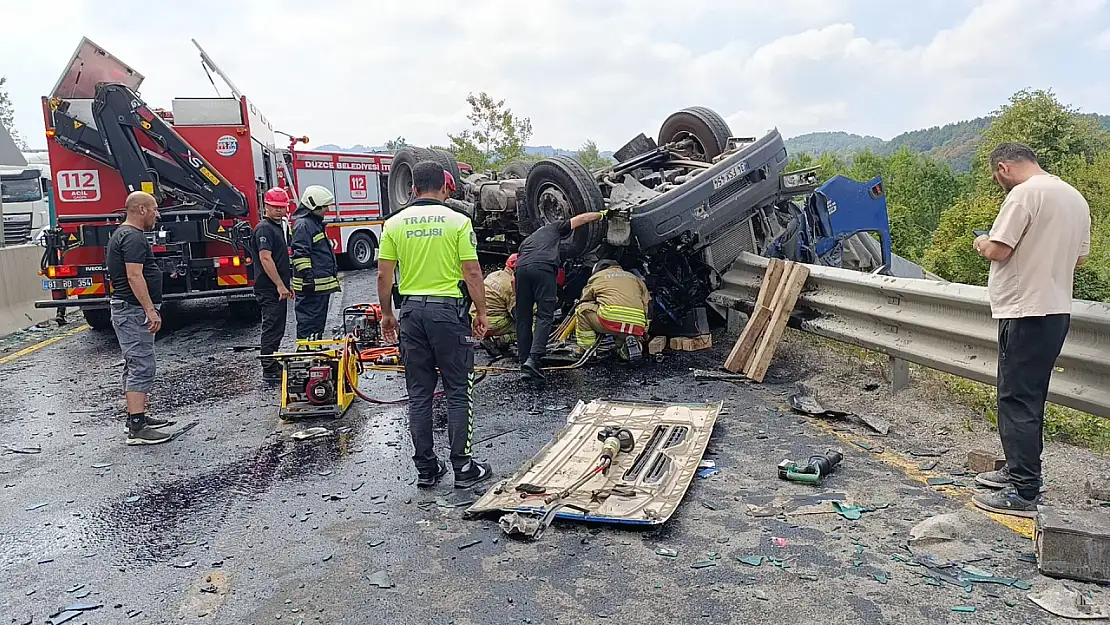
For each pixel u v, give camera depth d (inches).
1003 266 156.4
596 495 173.5
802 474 180.5
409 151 435.2
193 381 310.8
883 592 132.5
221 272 415.5
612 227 304.7
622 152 390.6
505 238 412.5
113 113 382.6
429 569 147.6
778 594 133.4
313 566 150.9
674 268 333.4
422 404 188.7
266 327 299.0
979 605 127.3
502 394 270.5
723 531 157.6
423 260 186.4
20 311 474.0
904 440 205.8
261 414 259.8
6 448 232.5
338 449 221.5
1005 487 163.8
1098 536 131.3
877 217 389.7
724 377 273.7
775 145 333.7
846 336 255.1
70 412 271.1
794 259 350.6
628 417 227.0
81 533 170.6
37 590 145.9
